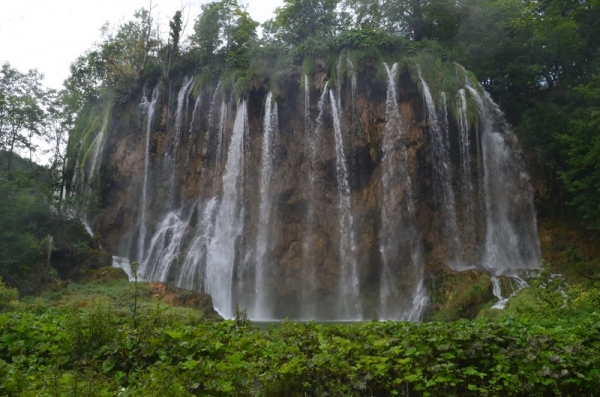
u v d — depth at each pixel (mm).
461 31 36594
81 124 42812
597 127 26688
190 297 22906
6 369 7410
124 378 8125
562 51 33906
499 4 35812
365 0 38938
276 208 32375
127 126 38812
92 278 26703
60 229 29875
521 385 7363
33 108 40812
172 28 39812
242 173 33656
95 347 8773
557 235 30234
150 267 34250
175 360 8195
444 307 24469
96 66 43125
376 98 31797
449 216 30484
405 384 7496
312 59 32938
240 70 35750
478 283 23422
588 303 13766
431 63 32062
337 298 30156
